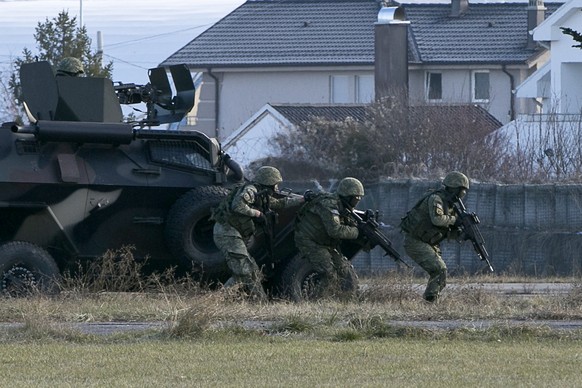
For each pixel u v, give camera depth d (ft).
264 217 181.27
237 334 135.54
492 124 395.75
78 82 186.19
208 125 624.18
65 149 181.06
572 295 175.52
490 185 280.72
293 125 431.02
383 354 122.72
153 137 186.09
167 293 177.27
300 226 185.47
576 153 341.41
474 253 279.08
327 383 106.63
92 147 182.80
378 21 496.64
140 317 152.56
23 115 388.16
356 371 112.98
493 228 279.28
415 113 374.63
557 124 355.15
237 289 164.66
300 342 131.23
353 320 142.72
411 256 185.37
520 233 278.05
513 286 229.86
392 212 284.20
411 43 602.44
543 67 508.53
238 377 110.01
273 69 615.98
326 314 150.41
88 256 182.80
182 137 187.73
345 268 186.60
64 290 177.27
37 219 178.81
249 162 444.55
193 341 132.36
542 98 504.84
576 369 114.11
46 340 132.98
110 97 188.75
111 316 152.46
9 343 130.62
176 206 184.85
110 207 182.80
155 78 198.59
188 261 184.96
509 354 123.03
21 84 192.54
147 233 185.37
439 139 365.81
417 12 638.53
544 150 349.82
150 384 106.22
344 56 610.24
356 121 404.77
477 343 131.64
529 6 604.49
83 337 133.69
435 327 141.08
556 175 336.90
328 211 183.01
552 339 134.51
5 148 177.78
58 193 179.52
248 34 636.48
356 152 378.32
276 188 185.06
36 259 177.06
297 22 640.17
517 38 604.90
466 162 357.61
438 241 185.78
